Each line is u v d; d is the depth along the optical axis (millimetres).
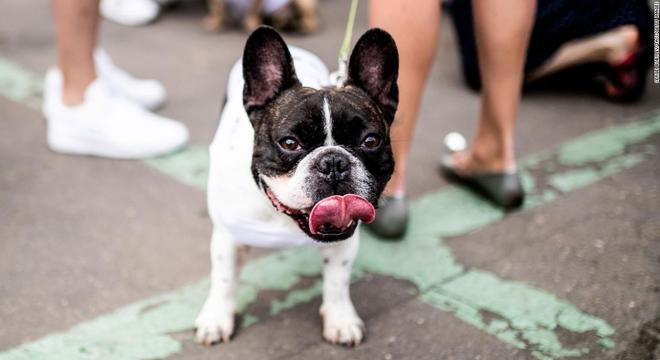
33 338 1410
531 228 1679
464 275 1558
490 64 1632
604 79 2279
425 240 1650
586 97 2316
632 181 1822
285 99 1293
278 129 1262
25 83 2322
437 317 1462
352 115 1258
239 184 1315
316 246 1379
